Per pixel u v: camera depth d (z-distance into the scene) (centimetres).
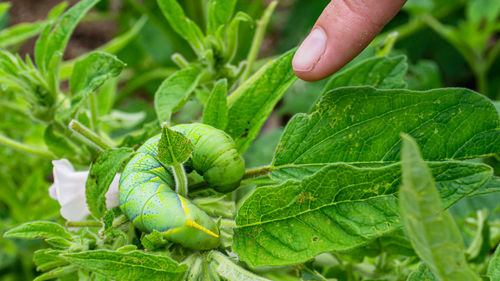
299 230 30
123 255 29
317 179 29
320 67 33
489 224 38
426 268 30
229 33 34
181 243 30
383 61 34
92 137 32
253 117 33
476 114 30
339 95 31
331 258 35
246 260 30
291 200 30
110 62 33
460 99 30
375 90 31
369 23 33
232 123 33
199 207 31
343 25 32
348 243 29
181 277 29
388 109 31
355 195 29
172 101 33
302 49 33
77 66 34
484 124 30
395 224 29
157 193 30
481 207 41
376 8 32
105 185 31
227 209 31
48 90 35
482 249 36
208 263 30
